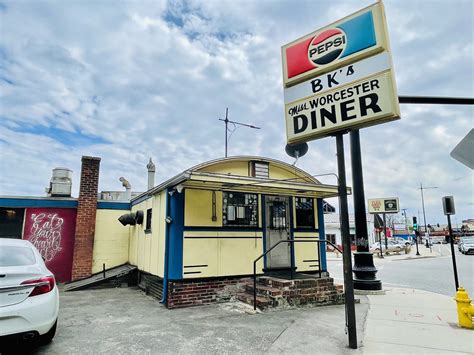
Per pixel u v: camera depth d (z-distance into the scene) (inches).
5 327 148.2
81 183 453.4
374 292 372.8
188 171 266.7
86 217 447.5
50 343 183.5
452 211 286.0
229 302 304.3
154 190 350.3
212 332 206.4
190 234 304.2
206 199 320.2
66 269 437.7
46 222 438.3
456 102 233.5
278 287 291.4
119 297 337.1
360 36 197.2
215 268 310.0
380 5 192.7
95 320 237.3
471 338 200.4
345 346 182.7
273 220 357.7
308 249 374.9
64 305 293.6
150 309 275.9
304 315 253.8
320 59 213.0
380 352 174.1
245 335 200.2
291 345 183.0
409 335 206.5
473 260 957.8
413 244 2434.8
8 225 422.6
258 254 338.3
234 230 329.1
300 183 324.5
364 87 190.4
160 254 327.0
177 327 217.9
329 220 1695.4
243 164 348.5
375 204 1210.0
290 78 227.5
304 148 396.2
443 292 403.9
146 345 181.6
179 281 290.4
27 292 157.9
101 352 170.2
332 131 202.4
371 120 184.7
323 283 303.4
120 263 468.1
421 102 232.1
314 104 211.8
